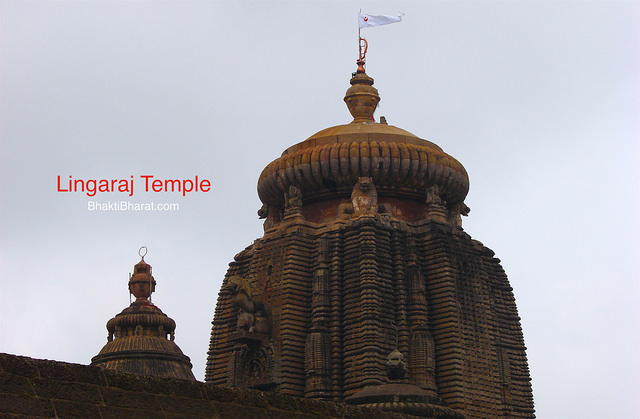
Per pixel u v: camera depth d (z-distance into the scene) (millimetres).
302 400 31938
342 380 56875
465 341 58625
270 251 60906
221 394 29859
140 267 70688
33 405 25875
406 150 62344
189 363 67625
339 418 32781
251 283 60688
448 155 64438
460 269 60438
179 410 28609
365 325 56781
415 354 57469
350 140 62719
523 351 62531
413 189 62906
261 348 58125
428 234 60875
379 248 59250
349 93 67312
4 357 25984
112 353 65500
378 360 56219
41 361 26562
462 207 65312
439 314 58969
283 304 58719
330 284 59000
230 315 63062
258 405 30672
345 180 62219
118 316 68188
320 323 57906
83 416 26547
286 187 63500
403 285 59000
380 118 67562
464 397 57281
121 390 27750
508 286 63688
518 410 60844
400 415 35188
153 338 66938
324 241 60000
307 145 63688
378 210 61906
